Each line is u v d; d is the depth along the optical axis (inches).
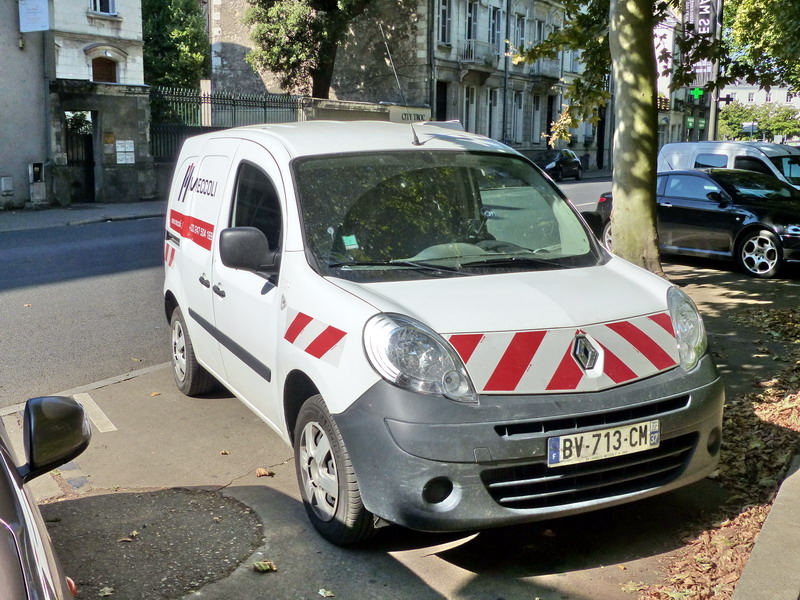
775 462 186.4
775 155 636.1
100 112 928.3
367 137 193.0
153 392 253.4
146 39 1644.9
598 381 141.9
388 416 135.9
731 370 262.7
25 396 254.1
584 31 425.4
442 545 155.7
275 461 199.8
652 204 354.9
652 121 348.5
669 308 159.0
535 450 135.9
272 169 184.9
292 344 159.6
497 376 138.3
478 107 1701.5
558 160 1541.6
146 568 148.7
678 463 151.4
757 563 136.9
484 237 175.3
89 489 184.1
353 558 151.3
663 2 382.0
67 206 898.1
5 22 841.5
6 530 70.3
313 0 1248.2
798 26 587.2
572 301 153.0
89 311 376.2
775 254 450.0
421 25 1504.7
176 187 254.4
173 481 188.2
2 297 404.8
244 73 1656.0
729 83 421.1
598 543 155.5
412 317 143.3
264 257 169.6
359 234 168.1
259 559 151.3
